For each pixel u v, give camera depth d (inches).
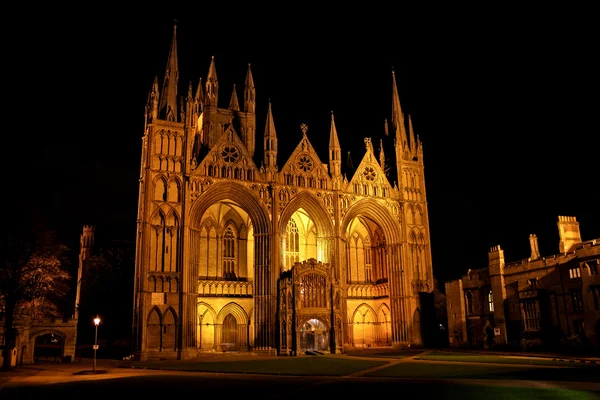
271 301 2802.7
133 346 2549.2
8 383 1519.4
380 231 3587.6
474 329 2861.7
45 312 2527.1
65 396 1213.1
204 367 1987.0
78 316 3742.6
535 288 2460.6
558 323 2322.8
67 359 2519.7
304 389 1272.1
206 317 3070.9
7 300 2075.5
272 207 2935.5
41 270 2246.6
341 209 3157.0
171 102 2891.2
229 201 3038.9
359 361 2180.1
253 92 3654.0
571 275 2281.0
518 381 1301.7
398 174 3427.7
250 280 3243.1
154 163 2736.2
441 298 3688.5
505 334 2598.4
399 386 1283.2
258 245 2910.9
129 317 3668.8
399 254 3292.3
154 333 2556.6
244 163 2957.7
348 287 3476.9
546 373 1466.5
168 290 2620.6
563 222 2527.1
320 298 2842.0
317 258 3105.3
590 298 2140.7
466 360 2033.7
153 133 2765.7
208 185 2817.4
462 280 2974.9
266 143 3043.8
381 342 3420.3
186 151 2802.7
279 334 2726.4
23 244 2183.8
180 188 2760.8
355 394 1162.6
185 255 2664.9
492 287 2701.8
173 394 1209.4
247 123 3570.4
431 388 1225.4
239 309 3147.1
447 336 3304.6
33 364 2343.8
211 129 3440.0
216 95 3533.5
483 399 1032.8
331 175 3193.9
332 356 2549.2
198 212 2783.0
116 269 3752.5
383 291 3464.6
